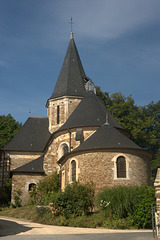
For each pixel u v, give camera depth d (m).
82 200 18.34
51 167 29.88
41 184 27.94
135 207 16.41
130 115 46.50
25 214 21.12
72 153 22.91
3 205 29.64
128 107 47.66
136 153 22.16
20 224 16.80
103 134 23.41
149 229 15.41
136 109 49.44
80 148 22.61
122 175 21.42
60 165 27.39
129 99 49.00
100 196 17.69
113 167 21.38
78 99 36.81
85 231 14.07
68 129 28.09
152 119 49.72
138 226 15.70
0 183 34.88
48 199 22.83
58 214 17.92
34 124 39.84
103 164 21.53
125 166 21.62
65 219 17.19
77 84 37.94
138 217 15.73
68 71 38.97
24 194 29.58
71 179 22.84
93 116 28.80
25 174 30.25
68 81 37.94
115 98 49.06
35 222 18.14
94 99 31.20
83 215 18.11
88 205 18.58
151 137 47.44
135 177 21.53
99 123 27.83
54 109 37.12
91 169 21.67
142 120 48.00
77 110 30.22
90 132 27.48
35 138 38.00
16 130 47.00
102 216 16.97
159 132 49.72
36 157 36.28
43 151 36.28
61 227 15.66
